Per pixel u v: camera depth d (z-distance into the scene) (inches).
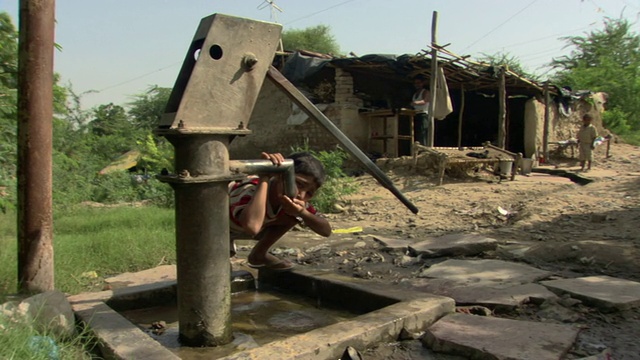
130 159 695.7
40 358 82.7
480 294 133.2
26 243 130.6
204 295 98.1
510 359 89.2
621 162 577.9
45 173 132.0
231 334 104.0
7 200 198.4
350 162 490.9
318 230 129.4
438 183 397.4
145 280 159.3
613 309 121.3
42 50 129.3
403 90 556.1
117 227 256.5
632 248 177.0
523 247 197.8
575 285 137.8
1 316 89.6
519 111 693.3
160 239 213.0
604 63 951.6
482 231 247.6
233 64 95.9
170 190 382.6
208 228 96.6
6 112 209.2
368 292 123.9
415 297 117.9
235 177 97.7
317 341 92.1
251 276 148.9
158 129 94.1
